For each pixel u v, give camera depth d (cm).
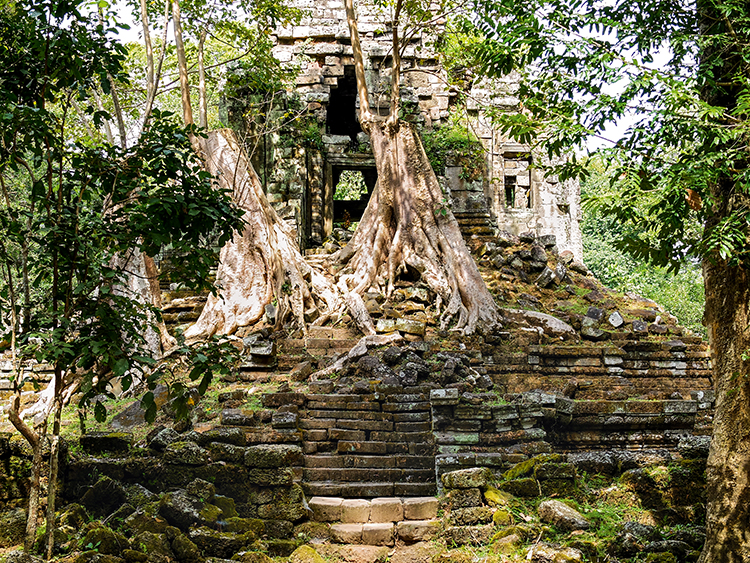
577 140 574
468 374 1019
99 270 575
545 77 636
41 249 621
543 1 630
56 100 627
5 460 672
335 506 730
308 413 901
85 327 562
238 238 1240
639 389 1116
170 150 581
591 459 773
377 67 1988
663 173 544
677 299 2445
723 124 575
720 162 561
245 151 1348
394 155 1436
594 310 1321
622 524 690
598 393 1070
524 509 709
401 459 836
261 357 1039
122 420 876
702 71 598
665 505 733
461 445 859
